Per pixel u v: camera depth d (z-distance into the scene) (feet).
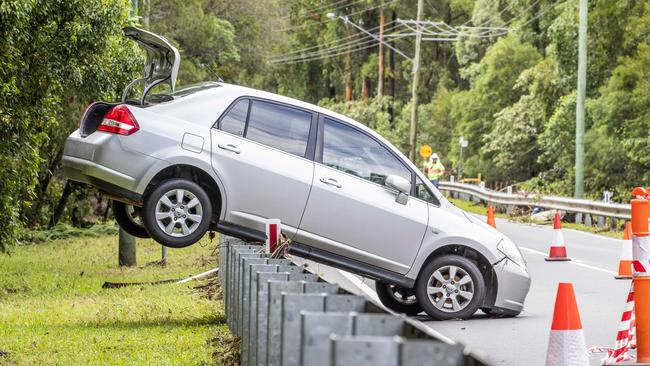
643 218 36.19
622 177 177.68
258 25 225.97
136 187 48.44
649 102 162.30
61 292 71.56
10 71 69.10
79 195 151.74
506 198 162.30
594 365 40.01
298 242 50.24
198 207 48.67
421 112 337.11
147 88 50.96
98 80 79.92
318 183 50.21
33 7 67.46
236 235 49.70
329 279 68.49
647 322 35.96
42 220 145.07
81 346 44.01
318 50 389.39
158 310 56.08
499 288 52.54
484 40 299.99
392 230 51.11
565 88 193.98
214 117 49.78
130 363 39.22
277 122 50.62
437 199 52.42
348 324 19.45
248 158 49.55
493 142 248.11
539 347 44.27
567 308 33.40
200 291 65.92
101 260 99.50
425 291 51.72
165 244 48.49
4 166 71.67
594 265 79.41
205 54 211.00
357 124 51.83
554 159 221.66
